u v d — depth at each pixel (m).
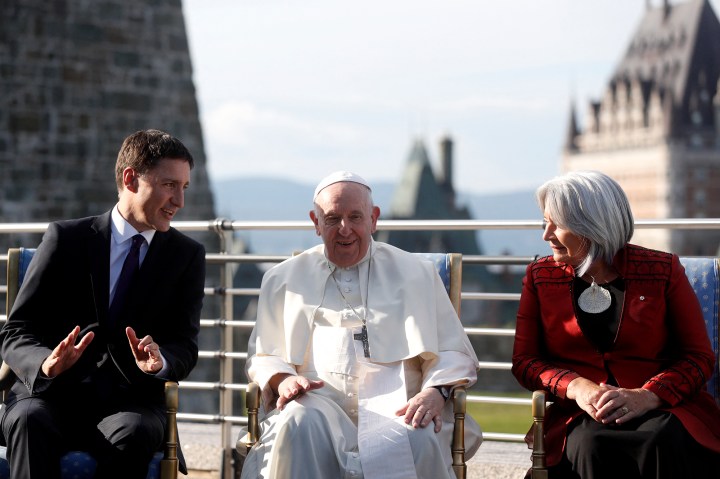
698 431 3.68
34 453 3.76
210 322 5.32
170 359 4.02
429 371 4.09
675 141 100.12
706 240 99.56
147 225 4.14
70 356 3.79
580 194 3.87
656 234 100.62
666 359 3.93
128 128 17.23
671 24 104.69
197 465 5.50
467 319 74.31
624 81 106.00
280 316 4.29
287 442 3.77
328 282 4.31
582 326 3.93
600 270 3.96
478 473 4.98
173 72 17.69
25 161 16.48
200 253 4.28
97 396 4.02
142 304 4.12
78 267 4.13
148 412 3.97
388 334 4.16
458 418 3.83
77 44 16.83
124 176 4.14
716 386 4.11
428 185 114.25
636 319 3.88
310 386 3.94
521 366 3.98
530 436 3.94
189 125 17.86
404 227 5.03
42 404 3.88
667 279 3.91
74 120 16.83
